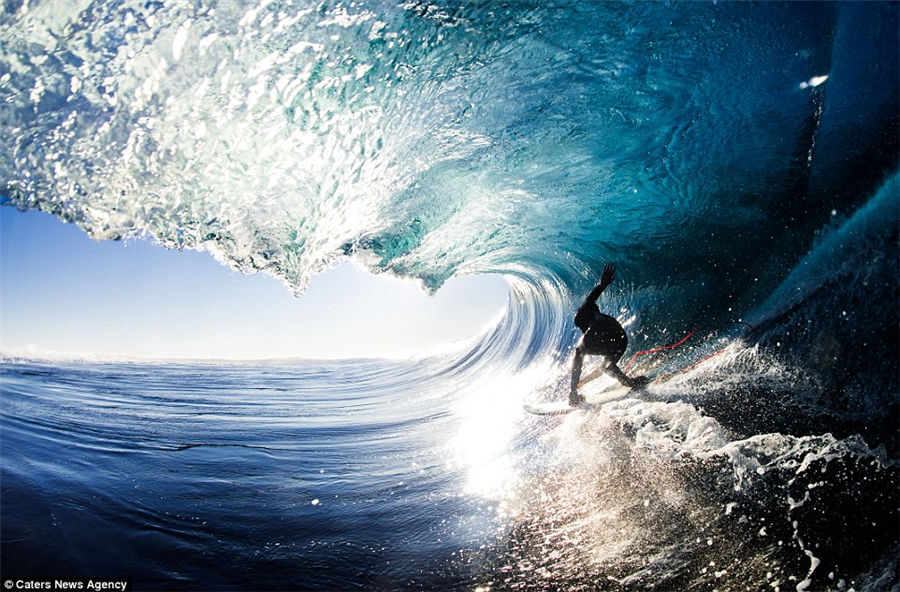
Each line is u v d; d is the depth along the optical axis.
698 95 3.47
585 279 5.59
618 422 3.04
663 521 2.02
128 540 2.18
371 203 3.97
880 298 2.73
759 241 3.76
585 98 3.55
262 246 3.50
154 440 3.73
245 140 3.15
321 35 2.97
